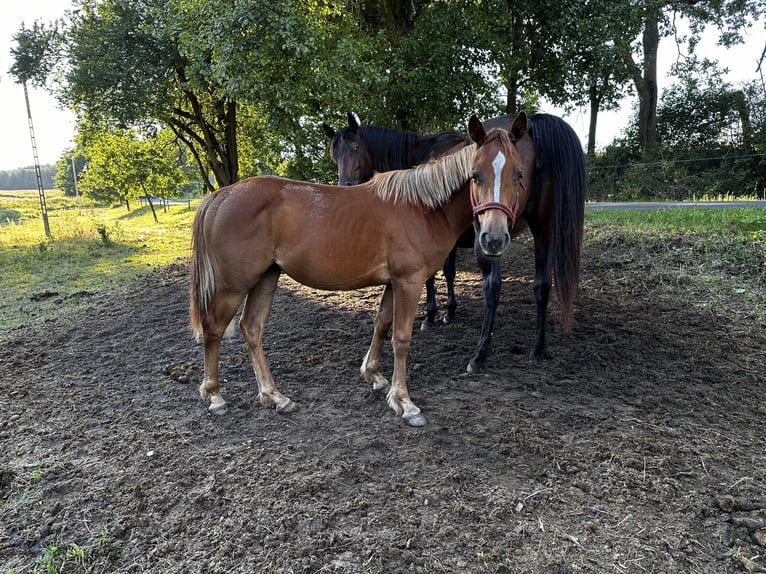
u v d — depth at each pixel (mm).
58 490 2559
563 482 2531
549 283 3896
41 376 4098
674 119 20594
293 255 3021
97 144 19578
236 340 4793
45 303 6535
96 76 12461
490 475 2594
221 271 3061
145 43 12758
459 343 4438
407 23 10070
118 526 2277
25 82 14523
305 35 7602
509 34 9672
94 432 3158
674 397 3357
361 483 2564
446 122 9891
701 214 7480
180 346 4707
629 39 9586
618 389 3506
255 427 3184
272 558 2078
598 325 4551
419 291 3133
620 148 21016
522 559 2059
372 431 3062
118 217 33125
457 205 3139
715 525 2240
